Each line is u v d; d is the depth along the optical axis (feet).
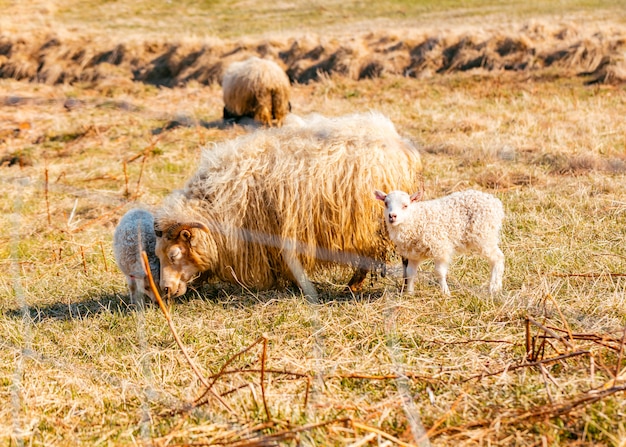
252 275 35.73
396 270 37.88
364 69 118.11
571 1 163.43
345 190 34.60
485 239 32.35
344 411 23.86
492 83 99.40
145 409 24.54
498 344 27.94
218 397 23.72
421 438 20.81
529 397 23.53
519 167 56.03
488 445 21.02
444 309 31.71
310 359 28.19
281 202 34.60
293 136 36.37
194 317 33.40
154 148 70.54
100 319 33.94
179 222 33.73
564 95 87.66
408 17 162.20
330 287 36.52
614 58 97.14
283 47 131.44
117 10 195.83
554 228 41.50
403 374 25.93
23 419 24.99
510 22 135.74
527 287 33.17
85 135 81.10
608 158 56.08
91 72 136.87
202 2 200.23
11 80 138.51
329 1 190.70
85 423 24.59
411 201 32.65
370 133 35.88
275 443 21.34
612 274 33.50
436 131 72.02
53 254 44.11
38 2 206.08
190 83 124.77
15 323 33.76
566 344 24.35
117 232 35.78
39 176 64.28
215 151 36.76
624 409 21.93
